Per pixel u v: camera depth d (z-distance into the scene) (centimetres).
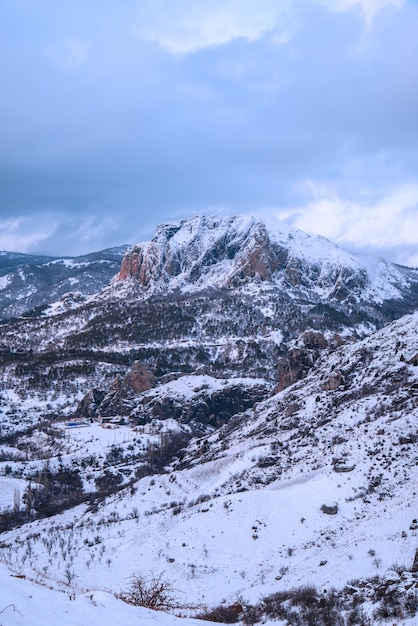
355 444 17700
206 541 14725
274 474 18550
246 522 15112
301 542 13600
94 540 17188
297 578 11256
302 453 19488
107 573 13938
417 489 14012
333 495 15225
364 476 15688
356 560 11050
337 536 13250
